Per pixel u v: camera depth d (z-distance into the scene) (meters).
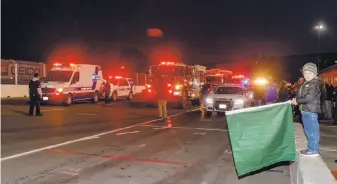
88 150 8.84
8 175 6.54
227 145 9.79
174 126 13.67
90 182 6.22
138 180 6.41
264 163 5.88
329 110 16.28
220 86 18.84
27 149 8.80
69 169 7.04
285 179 6.54
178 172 7.00
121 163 7.61
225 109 17.08
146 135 11.38
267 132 5.82
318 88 6.14
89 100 25.36
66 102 22.14
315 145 6.05
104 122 14.54
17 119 14.76
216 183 6.32
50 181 6.23
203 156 8.41
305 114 6.19
